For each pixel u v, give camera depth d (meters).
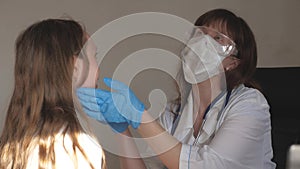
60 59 1.03
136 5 2.59
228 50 1.31
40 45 1.04
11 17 2.53
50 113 1.02
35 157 0.99
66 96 1.04
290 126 1.67
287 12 2.63
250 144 1.24
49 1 2.54
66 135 0.99
